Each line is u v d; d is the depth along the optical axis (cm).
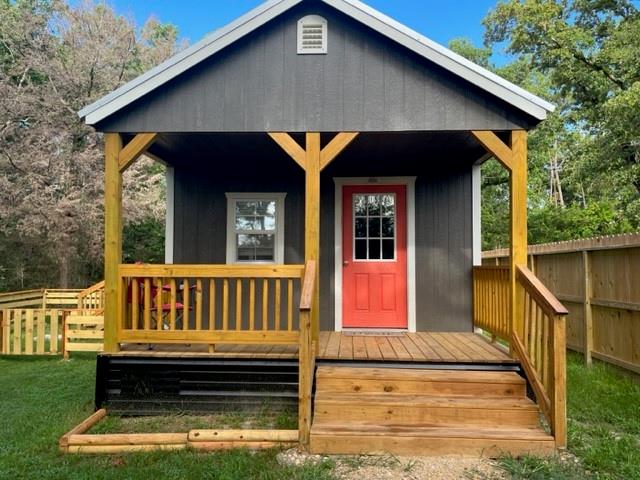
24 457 353
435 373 423
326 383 421
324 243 636
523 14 1328
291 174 642
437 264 624
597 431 389
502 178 1647
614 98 1024
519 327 438
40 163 1230
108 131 462
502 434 362
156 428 409
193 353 445
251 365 440
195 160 613
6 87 1272
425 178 630
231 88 464
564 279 671
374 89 460
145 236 1611
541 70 1416
